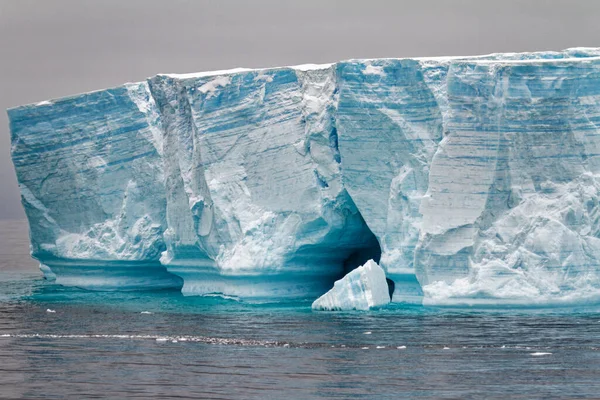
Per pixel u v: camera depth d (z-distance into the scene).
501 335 98.12
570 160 107.94
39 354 98.06
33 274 178.75
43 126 147.88
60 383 87.69
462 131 109.81
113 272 145.62
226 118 126.62
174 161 133.50
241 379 87.12
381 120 116.94
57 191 148.62
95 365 93.19
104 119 145.00
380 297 115.12
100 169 145.00
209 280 133.75
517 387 82.81
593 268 106.62
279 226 123.06
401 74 116.38
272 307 119.88
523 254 107.00
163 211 142.50
